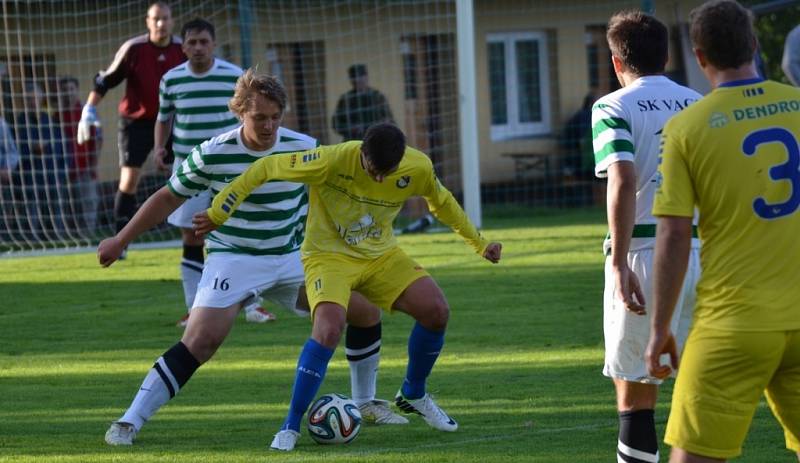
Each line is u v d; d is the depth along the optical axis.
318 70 55.97
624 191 13.60
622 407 14.18
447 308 16.94
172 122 27.83
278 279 17.89
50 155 46.12
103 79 34.47
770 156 11.45
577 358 22.81
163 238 48.62
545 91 63.69
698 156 11.52
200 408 19.38
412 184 16.47
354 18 56.12
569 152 61.78
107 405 19.83
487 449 16.22
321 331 16.31
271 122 17.19
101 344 25.91
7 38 44.69
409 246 41.56
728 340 11.32
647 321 13.80
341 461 15.60
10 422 18.59
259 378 21.80
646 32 14.42
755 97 11.62
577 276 33.66
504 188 62.03
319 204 16.80
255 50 53.31
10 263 41.56
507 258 37.81
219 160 17.41
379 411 18.08
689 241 11.59
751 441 16.52
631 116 13.98
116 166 50.06
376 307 17.80
